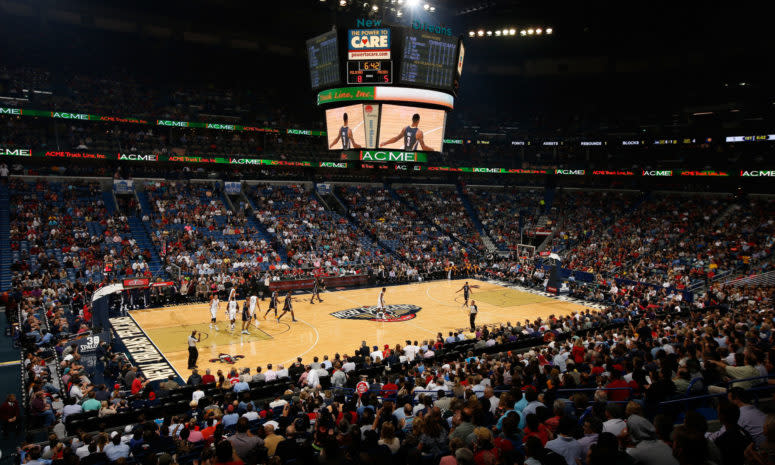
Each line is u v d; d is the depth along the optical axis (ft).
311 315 97.60
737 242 136.46
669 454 16.56
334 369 54.08
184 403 46.42
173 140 158.61
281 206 152.76
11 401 45.44
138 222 127.75
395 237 156.25
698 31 159.74
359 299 113.70
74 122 145.38
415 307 106.52
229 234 133.59
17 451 38.40
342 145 106.63
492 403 32.53
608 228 163.32
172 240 123.24
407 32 98.17
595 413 24.88
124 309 97.81
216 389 49.85
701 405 28.89
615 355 43.98
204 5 156.66
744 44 155.63
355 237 148.87
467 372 47.75
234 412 39.04
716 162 163.63
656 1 146.51
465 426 24.57
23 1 143.95
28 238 110.22
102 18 155.02
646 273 129.39
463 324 92.63
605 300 115.75
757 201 153.48
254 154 161.38
